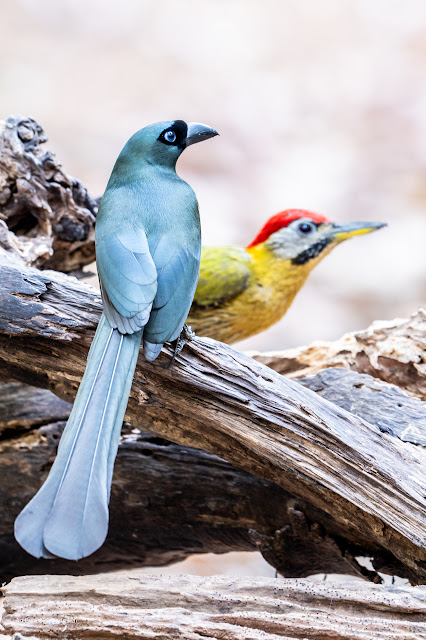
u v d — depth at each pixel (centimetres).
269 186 558
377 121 623
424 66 679
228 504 485
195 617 474
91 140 592
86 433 473
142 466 486
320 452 479
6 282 479
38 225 491
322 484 479
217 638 473
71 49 700
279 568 484
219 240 549
